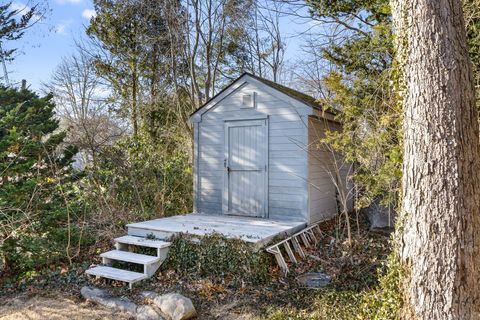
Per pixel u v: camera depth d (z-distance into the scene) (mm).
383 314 3193
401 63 3174
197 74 13562
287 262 5484
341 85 6176
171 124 12711
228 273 5012
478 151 2855
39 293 4914
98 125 11000
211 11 12359
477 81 4570
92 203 7887
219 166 7754
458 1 2945
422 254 2865
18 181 5926
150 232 5934
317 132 7234
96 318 4176
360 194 7273
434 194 2811
